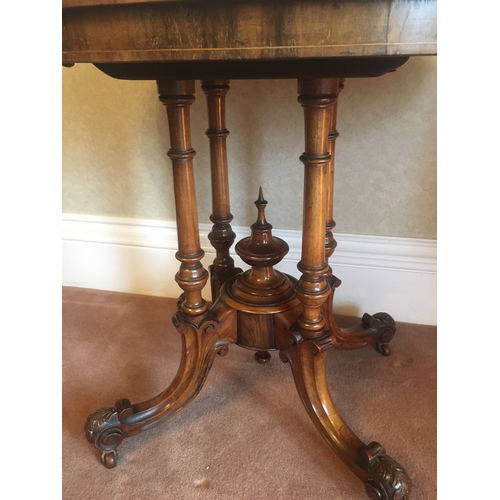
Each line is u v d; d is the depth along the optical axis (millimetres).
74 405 914
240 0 417
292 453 787
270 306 773
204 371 797
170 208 1214
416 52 404
